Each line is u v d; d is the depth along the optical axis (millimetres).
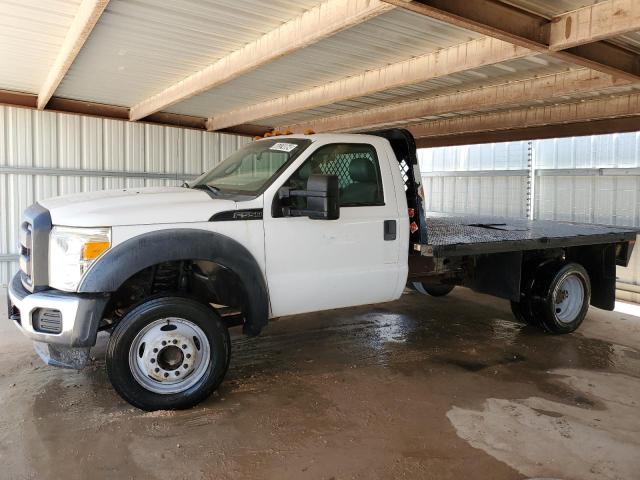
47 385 4305
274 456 3277
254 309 4137
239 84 8258
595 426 3756
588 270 6648
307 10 5277
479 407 4047
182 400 3857
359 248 4703
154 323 3785
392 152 5004
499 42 5609
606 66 5633
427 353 5344
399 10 5051
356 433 3596
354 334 5980
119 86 8547
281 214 4320
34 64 7297
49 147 9656
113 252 3645
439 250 4844
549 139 10227
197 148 11578
